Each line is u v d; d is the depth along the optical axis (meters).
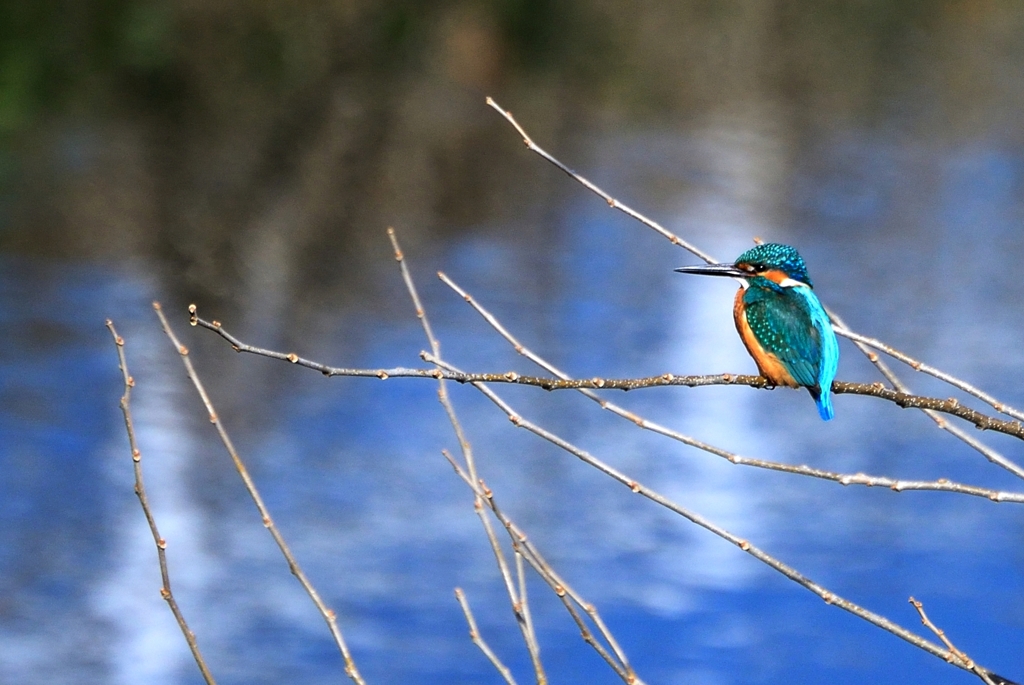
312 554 12.94
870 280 22.05
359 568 12.66
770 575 12.94
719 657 11.57
